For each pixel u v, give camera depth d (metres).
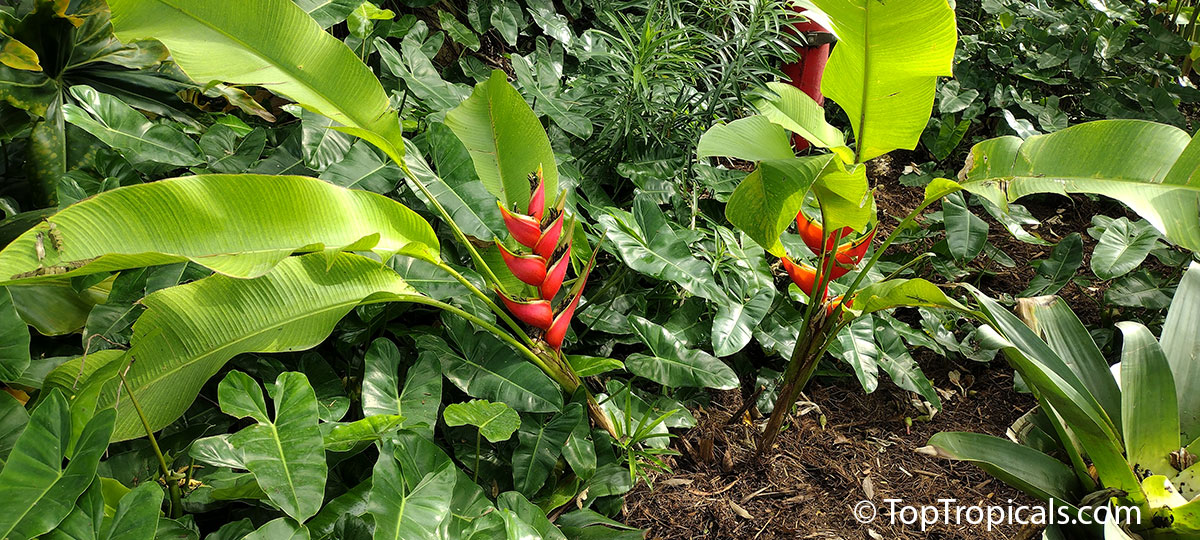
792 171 1.87
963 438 1.88
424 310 2.62
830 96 2.29
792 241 3.12
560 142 3.14
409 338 2.55
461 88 3.15
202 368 1.89
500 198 2.34
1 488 1.46
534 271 2.07
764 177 1.89
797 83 3.76
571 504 2.31
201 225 1.68
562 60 3.63
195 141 2.75
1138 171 1.96
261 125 3.07
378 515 1.69
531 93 3.10
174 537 1.67
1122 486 1.78
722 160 3.77
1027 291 3.27
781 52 2.87
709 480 2.58
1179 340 2.05
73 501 1.47
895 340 2.90
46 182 2.38
